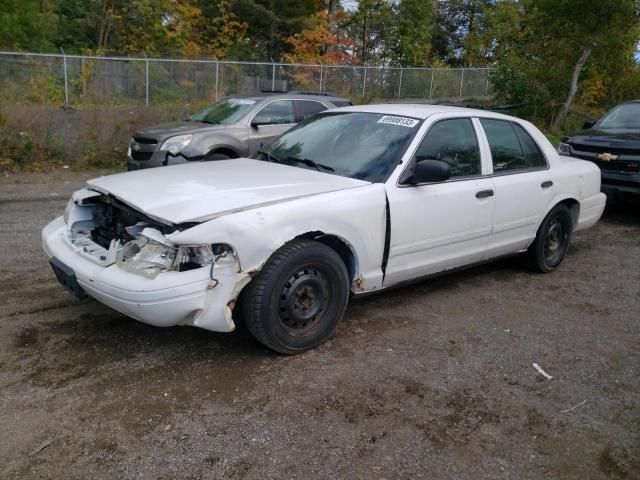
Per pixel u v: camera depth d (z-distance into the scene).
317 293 4.02
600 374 3.99
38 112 12.02
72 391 3.45
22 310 4.52
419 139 4.62
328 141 4.95
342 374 3.79
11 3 24.58
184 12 28.33
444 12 42.41
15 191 9.41
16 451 2.91
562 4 16.31
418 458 3.01
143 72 18.19
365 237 4.18
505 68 19.53
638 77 20.19
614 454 3.13
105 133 12.38
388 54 31.50
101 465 2.84
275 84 15.02
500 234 5.34
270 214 3.67
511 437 3.23
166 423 3.19
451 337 4.45
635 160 8.52
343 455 3.00
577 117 19.66
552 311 5.09
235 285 3.55
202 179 4.22
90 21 29.17
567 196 6.00
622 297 5.52
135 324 4.36
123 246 3.67
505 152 5.45
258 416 3.29
